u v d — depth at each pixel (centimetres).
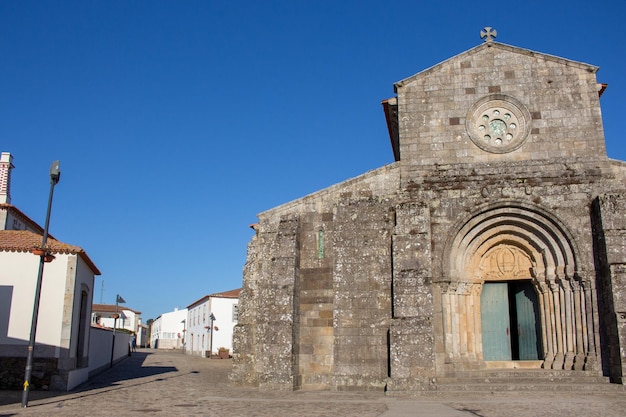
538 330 2183
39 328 2300
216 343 6681
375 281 2117
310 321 2180
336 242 2189
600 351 1950
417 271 2030
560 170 2128
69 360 2308
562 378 1927
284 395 1939
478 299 2155
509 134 2211
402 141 2262
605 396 1748
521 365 2089
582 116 2175
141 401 1839
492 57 2284
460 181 2175
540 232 2105
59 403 1800
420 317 1978
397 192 2209
